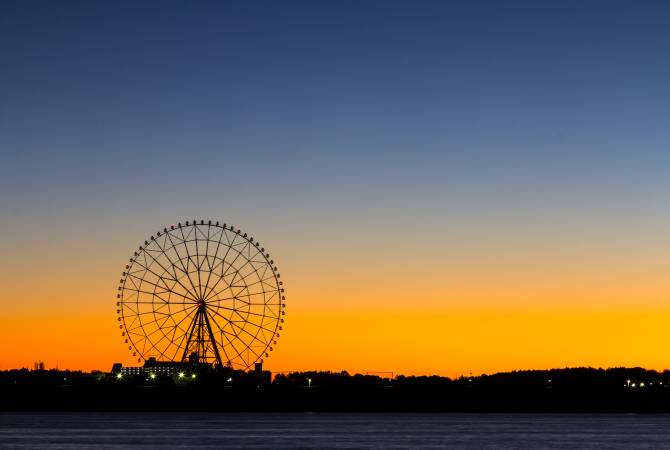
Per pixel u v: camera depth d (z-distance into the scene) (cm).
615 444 19712
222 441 19575
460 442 19875
